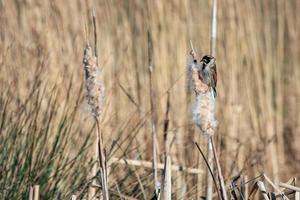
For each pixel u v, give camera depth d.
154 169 10.22
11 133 12.51
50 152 12.52
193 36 18.92
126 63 18.12
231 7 19.27
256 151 16.50
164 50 18.30
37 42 16.84
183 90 17.45
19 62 15.71
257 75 19.34
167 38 18.48
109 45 18.17
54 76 15.43
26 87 14.72
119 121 15.17
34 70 15.30
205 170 13.38
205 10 19.17
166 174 9.11
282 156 18.75
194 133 14.98
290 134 20.95
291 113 22.02
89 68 7.94
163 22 18.55
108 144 13.49
